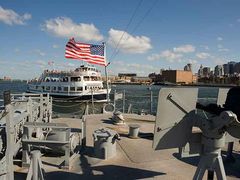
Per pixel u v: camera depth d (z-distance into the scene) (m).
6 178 4.18
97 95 40.81
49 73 44.84
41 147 6.67
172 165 6.30
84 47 20.66
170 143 3.46
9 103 4.20
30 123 6.15
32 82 52.69
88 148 7.52
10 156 4.27
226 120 3.19
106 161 6.55
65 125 6.19
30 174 4.41
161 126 3.37
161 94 3.29
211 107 3.65
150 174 5.78
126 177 5.62
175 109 3.40
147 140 8.52
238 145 7.84
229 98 3.57
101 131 7.11
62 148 6.47
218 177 3.47
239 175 5.68
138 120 12.21
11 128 4.41
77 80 40.72
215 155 3.48
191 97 3.44
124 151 7.34
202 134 3.55
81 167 6.15
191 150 3.63
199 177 3.54
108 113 14.45
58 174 5.75
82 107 38.19
